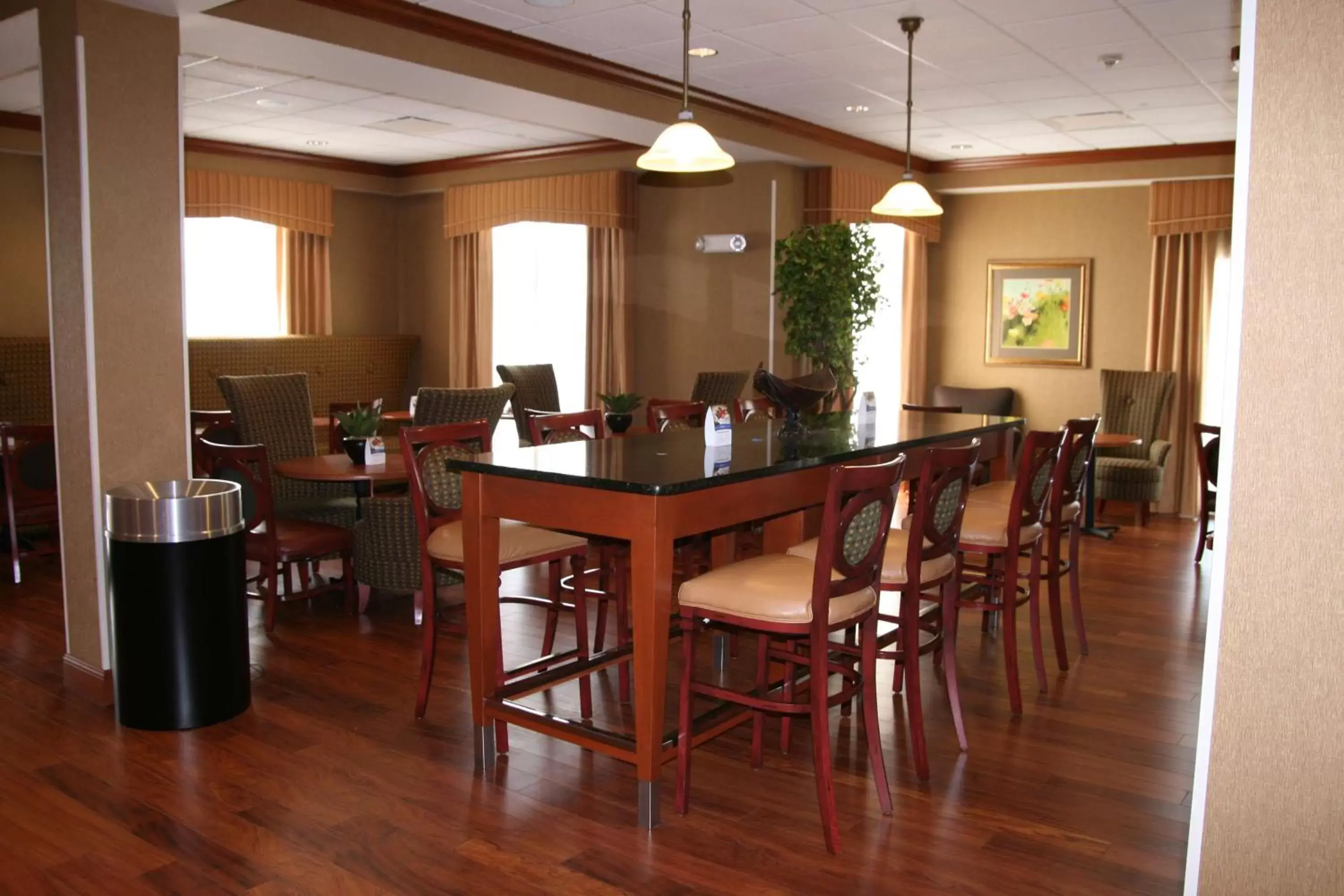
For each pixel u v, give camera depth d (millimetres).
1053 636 4203
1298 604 1727
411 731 3539
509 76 5355
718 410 3586
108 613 3762
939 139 7824
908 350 9039
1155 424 7883
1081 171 8227
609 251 8367
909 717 3207
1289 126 1685
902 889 2570
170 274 3854
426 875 2617
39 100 6582
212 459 4570
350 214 9555
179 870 2631
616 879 2607
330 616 4938
